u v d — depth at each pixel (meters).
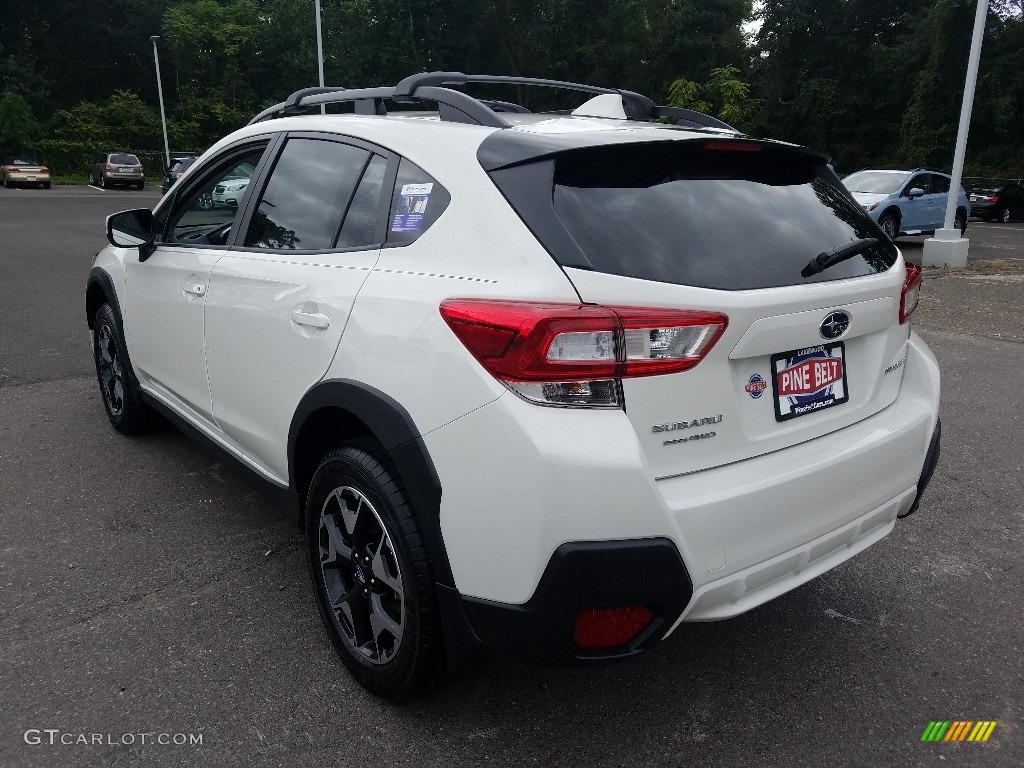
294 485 2.86
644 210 2.21
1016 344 7.67
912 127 33.81
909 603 3.23
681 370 2.06
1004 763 2.36
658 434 2.06
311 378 2.64
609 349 1.96
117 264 4.34
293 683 2.64
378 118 2.86
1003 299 10.14
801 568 2.36
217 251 3.32
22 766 2.24
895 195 16.48
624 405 2.00
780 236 2.38
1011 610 3.17
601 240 2.09
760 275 2.23
